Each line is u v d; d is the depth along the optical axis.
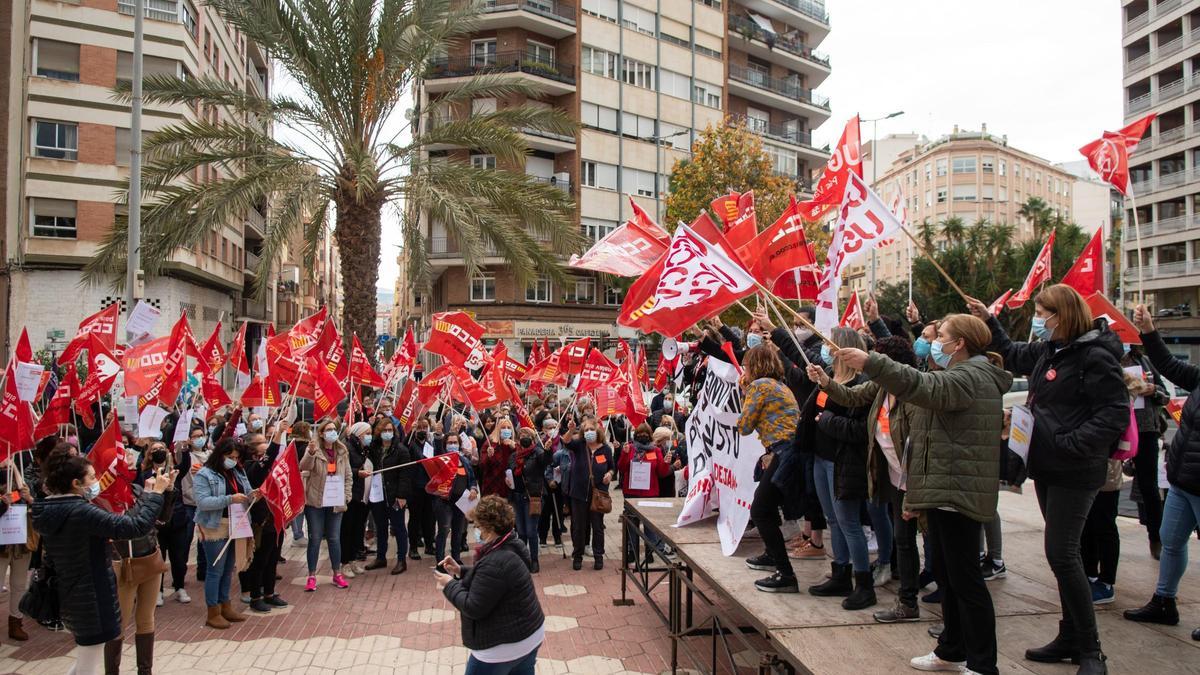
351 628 7.34
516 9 32.97
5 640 6.97
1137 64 43.97
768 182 25.92
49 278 25.48
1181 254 42.75
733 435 6.04
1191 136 41.19
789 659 3.93
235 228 37.75
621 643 6.88
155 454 6.29
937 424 3.63
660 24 38.16
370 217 14.70
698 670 5.85
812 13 46.00
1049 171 65.19
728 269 4.71
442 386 11.27
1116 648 4.04
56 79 25.53
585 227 35.03
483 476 9.70
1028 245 38.97
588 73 35.50
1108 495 4.85
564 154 35.25
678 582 6.15
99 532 4.78
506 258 14.81
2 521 6.51
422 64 14.71
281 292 59.84
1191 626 4.38
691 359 10.02
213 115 29.81
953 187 60.06
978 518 3.51
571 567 9.73
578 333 35.75
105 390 8.94
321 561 9.99
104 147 26.11
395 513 9.41
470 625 4.38
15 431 6.76
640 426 9.82
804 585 5.14
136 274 13.34
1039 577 5.36
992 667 3.51
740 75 42.16
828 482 4.93
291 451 7.33
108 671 5.51
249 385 11.95
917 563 4.43
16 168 25.08
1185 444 4.29
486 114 15.37
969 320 3.75
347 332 14.69
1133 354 5.99
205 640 6.98
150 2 26.77
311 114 14.32
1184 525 4.34
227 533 7.36
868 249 5.74
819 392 4.97
